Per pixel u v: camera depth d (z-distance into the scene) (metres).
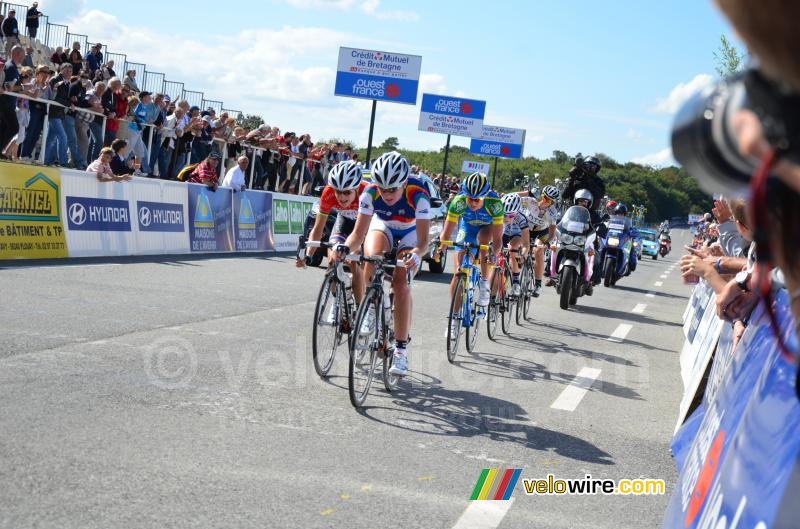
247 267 11.88
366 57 26.95
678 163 0.71
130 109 13.79
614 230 15.15
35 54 18.94
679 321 11.05
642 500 3.50
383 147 88.69
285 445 3.77
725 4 0.61
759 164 0.65
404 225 5.58
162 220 12.21
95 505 2.79
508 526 3.03
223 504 2.94
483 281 7.09
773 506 1.09
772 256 0.71
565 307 10.90
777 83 0.63
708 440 2.28
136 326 6.35
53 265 9.41
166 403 4.25
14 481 2.93
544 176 92.62
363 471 3.51
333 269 5.31
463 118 35.91
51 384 4.37
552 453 4.12
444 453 3.93
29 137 11.98
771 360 1.65
